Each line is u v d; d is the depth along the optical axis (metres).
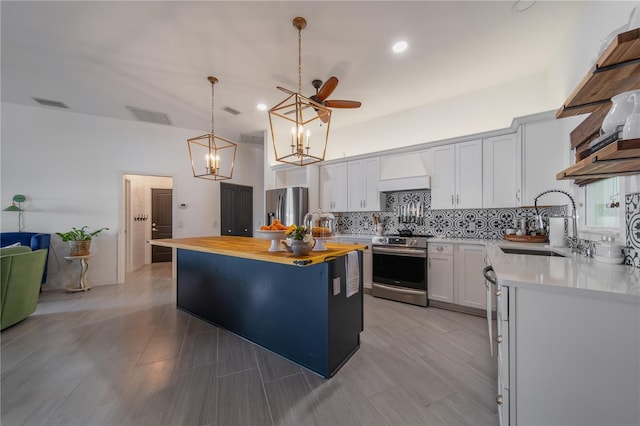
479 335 2.50
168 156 4.99
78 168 4.31
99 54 2.65
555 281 1.13
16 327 2.68
